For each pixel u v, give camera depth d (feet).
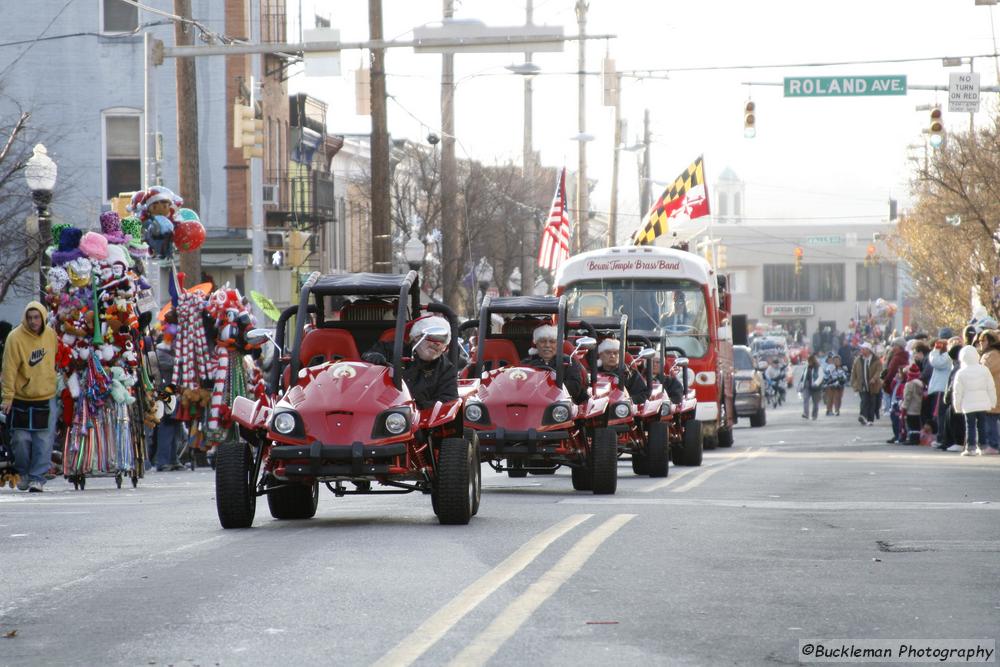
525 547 54.85
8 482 90.48
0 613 42.19
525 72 187.32
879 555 54.03
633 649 36.65
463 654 35.78
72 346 89.76
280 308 239.91
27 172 107.55
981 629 39.70
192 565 50.85
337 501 79.77
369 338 68.64
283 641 37.58
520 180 297.12
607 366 99.55
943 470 108.68
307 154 262.06
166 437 112.06
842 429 199.72
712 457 134.41
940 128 181.98
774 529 62.59
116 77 205.46
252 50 129.08
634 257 144.56
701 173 180.34
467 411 82.17
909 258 284.61
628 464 124.16
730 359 162.09
